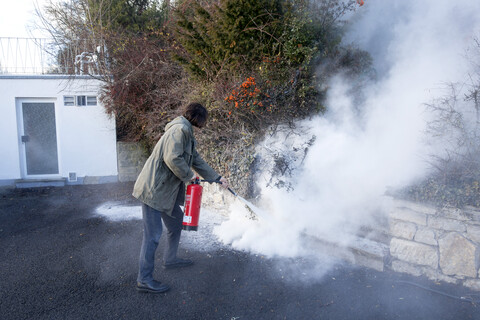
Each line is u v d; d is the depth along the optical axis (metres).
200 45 5.42
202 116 3.21
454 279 3.05
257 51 4.99
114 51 7.43
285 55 4.84
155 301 2.89
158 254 3.79
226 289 3.08
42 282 3.20
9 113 6.96
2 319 2.65
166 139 2.90
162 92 6.66
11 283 3.18
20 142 7.15
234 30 4.93
